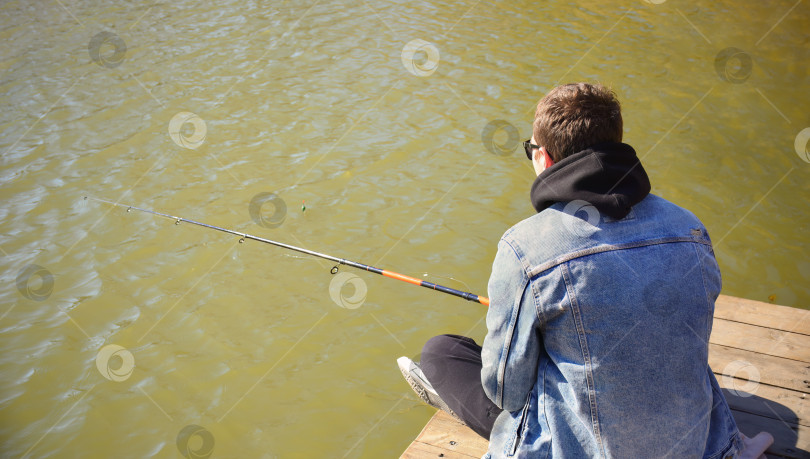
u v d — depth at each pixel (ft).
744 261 13.44
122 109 21.70
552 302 4.37
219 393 11.07
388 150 18.35
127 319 12.76
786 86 21.44
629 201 4.36
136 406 10.89
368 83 22.75
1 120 21.21
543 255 4.44
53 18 31.45
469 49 25.40
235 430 10.38
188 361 11.73
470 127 19.40
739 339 8.07
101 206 16.40
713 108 20.06
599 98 4.56
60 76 24.56
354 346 11.90
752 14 28.45
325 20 29.40
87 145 19.45
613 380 4.27
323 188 16.75
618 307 4.26
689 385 4.30
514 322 4.55
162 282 13.71
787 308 8.64
